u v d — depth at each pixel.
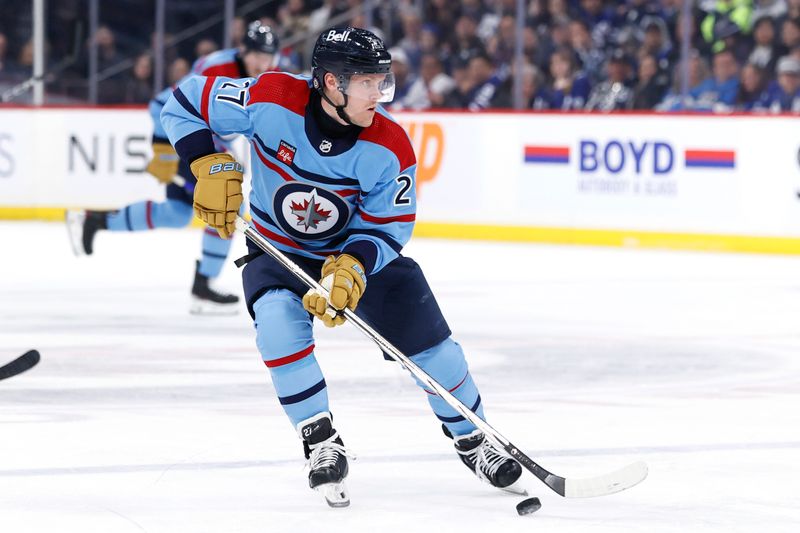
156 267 29.86
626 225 34.56
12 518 9.78
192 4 43.88
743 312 23.17
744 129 32.97
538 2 39.50
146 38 44.84
